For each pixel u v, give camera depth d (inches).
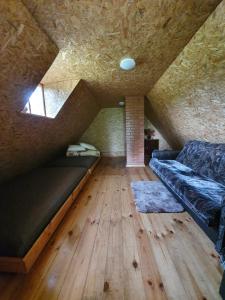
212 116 89.0
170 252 58.5
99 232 70.1
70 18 52.8
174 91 105.9
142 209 86.3
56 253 59.1
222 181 81.5
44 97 108.7
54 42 63.6
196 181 85.5
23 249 48.0
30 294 45.2
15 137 83.7
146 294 44.6
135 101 159.8
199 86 80.5
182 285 46.7
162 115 157.2
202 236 66.1
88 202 96.7
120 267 53.0
